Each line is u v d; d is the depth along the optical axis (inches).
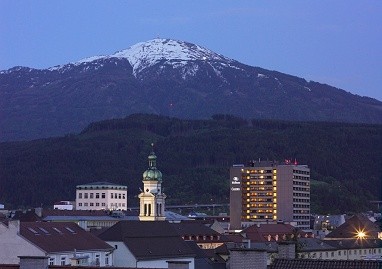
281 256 4557.1
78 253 7770.7
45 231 7770.7
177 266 3631.9
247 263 3686.0
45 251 7342.5
